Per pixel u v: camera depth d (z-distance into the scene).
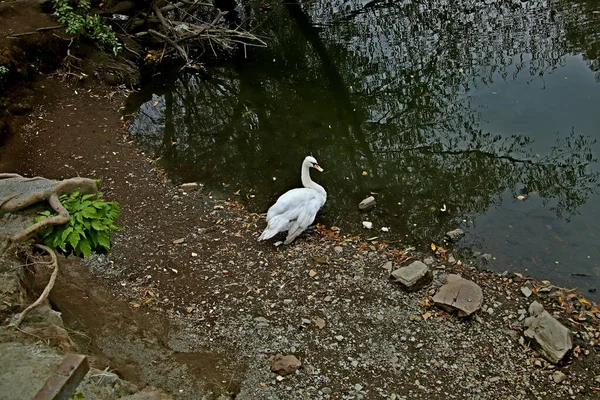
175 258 9.10
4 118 12.41
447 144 12.23
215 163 11.94
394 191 10.86
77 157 11.79
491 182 10.91
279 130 13.16
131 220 10.02
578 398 6.72
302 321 7.86
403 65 15.47
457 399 6.75
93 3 15.61
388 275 8.63
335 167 11.72
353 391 6.85
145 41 16.28
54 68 14.11
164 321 7.92
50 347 5.44
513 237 9.48
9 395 4.77
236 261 9.02
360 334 7.64
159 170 11.62
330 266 8.87
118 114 13.47
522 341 7.46
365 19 18.06
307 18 18.28
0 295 5.75
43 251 6.32
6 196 6.62
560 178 10.84
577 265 8.81
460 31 16.75
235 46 16.77
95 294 8.30
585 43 15.37
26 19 14.56
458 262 8.98
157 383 6.88
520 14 17.31
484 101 13.55
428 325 7.74
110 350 7.24
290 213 9.20
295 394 6.81
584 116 12.55
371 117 13.48
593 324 7.72
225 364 7.24
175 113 13.95
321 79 15.17
